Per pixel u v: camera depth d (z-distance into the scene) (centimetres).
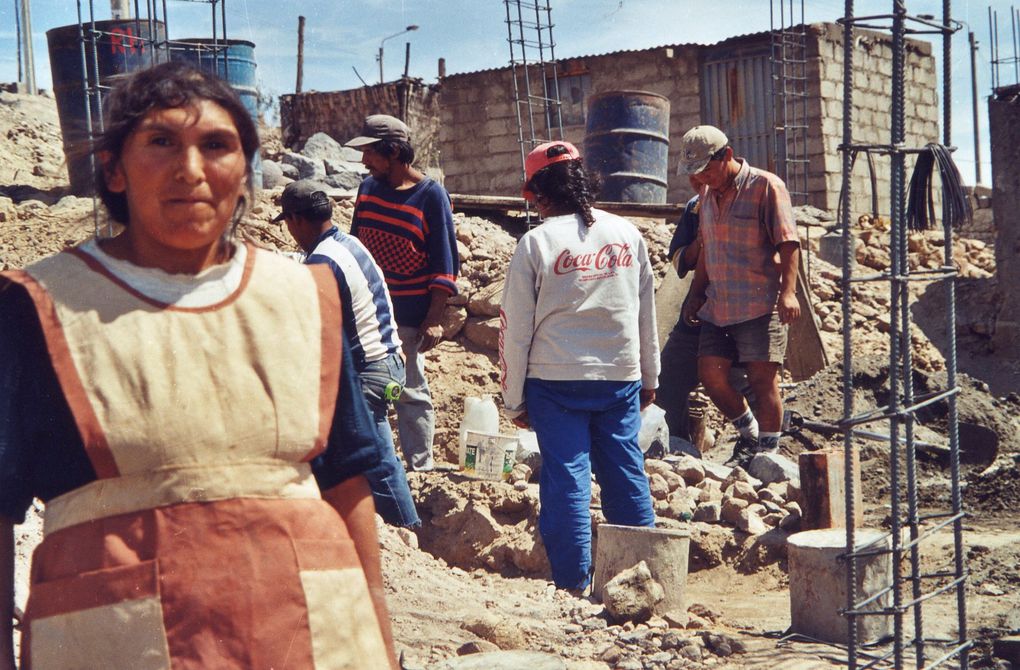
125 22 1199
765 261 678
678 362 812
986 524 646
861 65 2105
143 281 176
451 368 903
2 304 171
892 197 319
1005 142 1591
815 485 579
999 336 1584
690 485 688
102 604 164
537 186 505
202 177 174
